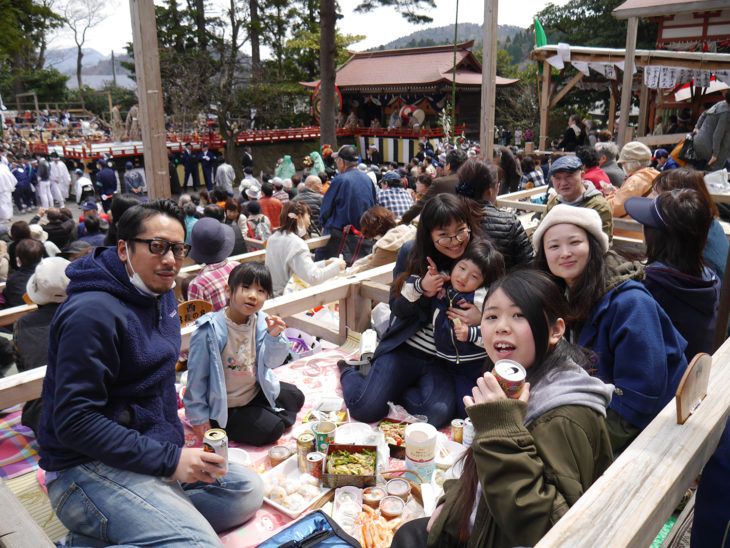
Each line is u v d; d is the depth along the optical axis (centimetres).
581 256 215
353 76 3400
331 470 251
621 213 480
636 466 116
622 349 208
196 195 903
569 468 122
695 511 159
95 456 176
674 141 1159
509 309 139
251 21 3288
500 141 3181
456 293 286
